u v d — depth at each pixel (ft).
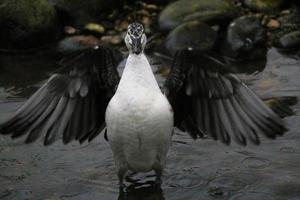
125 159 24.13
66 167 27.04
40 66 38.65
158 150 23.68
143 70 22.49
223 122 23.65
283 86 34.12
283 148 27.84
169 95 23.79
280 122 22.15
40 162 27.45
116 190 25.31
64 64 23.29
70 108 24.13
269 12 43.60
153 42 40.75
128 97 22.33
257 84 34.63
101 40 41.24
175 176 26.20
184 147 28.40
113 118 22.65
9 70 37.99
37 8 40.98
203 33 39.32
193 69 23.48
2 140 29.25
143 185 25.67
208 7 41.70
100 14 43.57
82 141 24.84
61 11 42.88
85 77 23.89
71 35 42.45
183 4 41.98
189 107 24.38
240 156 27.48
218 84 23.32
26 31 40.52
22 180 26.04
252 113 22.68
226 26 41.73
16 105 32.71
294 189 24.71
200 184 25.55
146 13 44.39
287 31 41.34
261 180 25.50
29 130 23.20
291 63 37.60
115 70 23.85
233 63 38.14
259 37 38.75
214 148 28.27
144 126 22.52
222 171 26.40
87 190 25.31
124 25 43.27
